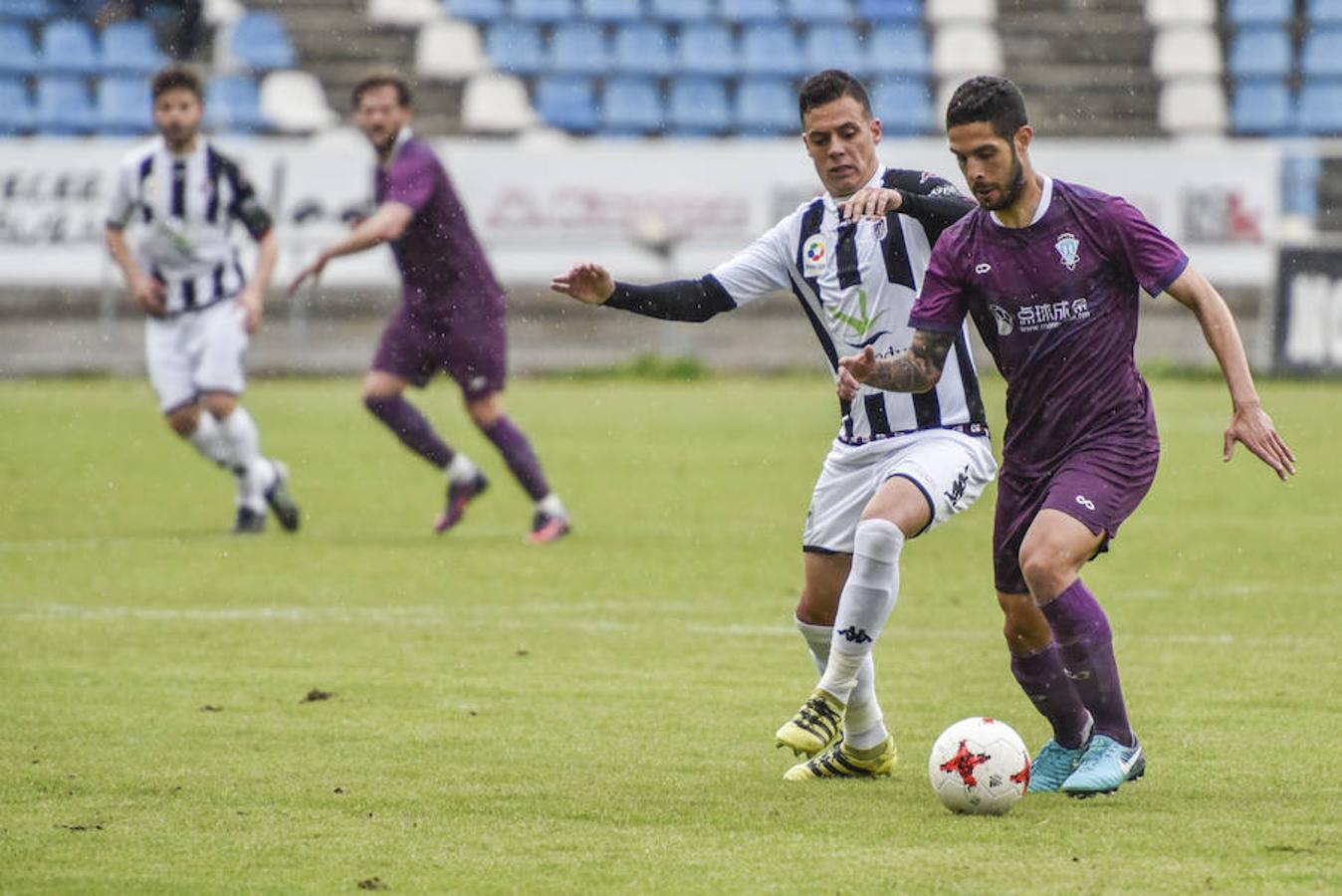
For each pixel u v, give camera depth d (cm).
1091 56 9919
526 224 7794
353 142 8981
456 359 4081
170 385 4169
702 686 2556
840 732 2056
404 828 1747
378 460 5725
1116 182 7981
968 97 1867
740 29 9750
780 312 8625
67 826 1753
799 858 1625
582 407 7188
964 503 2072
